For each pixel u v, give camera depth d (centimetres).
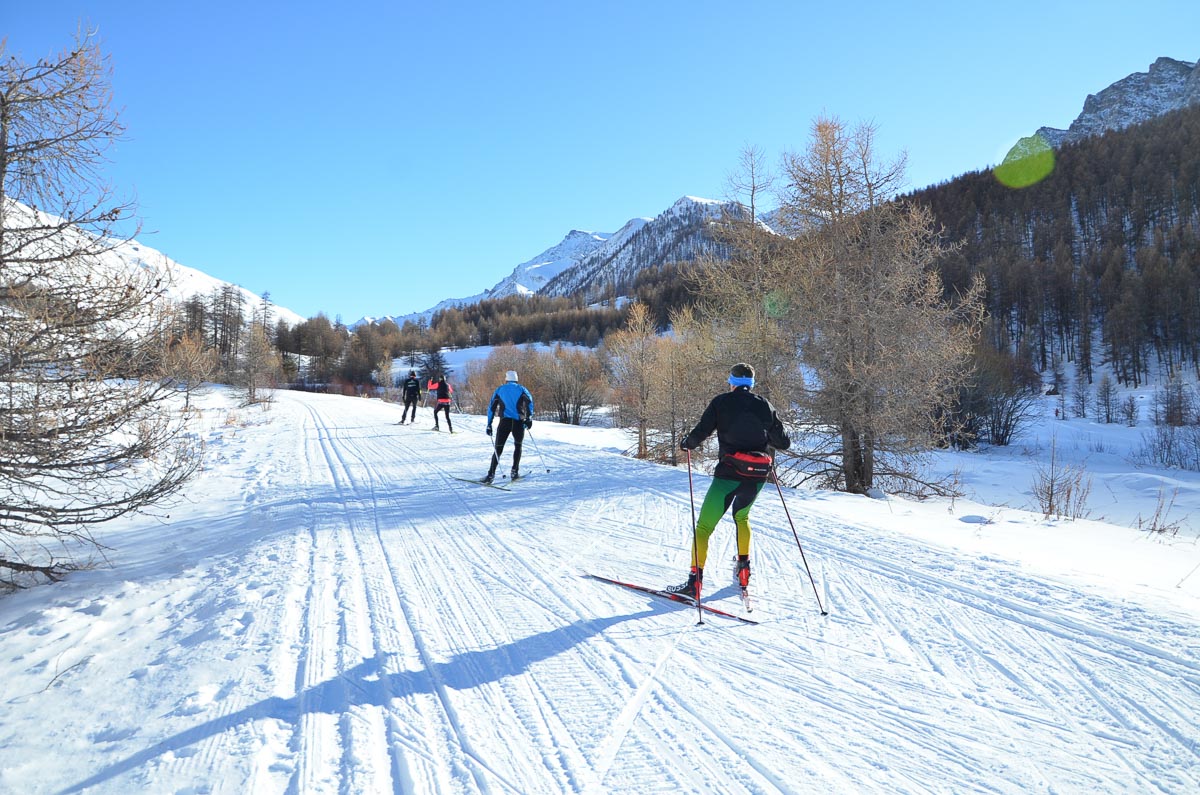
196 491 972
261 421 2364
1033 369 7256
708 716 310
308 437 1773
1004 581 506
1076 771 262
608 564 572
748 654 381
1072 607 445
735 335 1578
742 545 474
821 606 458
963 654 377
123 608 490
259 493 959
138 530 741
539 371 5197
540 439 1753
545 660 375
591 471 1127
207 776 266
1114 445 3878
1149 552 674
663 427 1923
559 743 288
